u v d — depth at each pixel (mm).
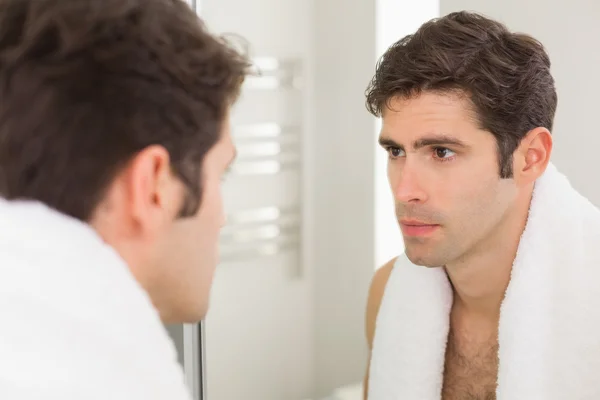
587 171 971
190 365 954
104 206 373
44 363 319
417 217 669
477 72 630
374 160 1361
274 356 1402
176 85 368
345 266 1437
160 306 427
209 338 1313
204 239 421
